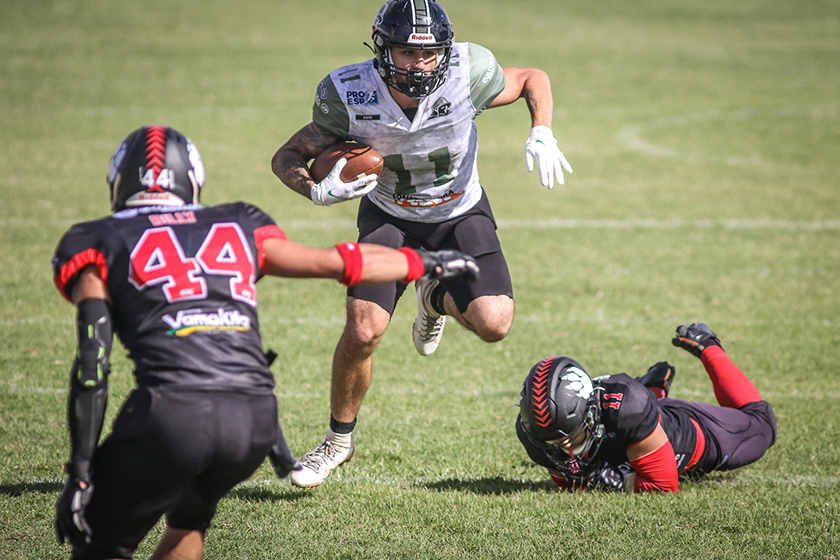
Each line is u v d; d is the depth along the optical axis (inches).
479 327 640.4
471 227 657.0
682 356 987.3
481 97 625.6
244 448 368.2
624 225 1630.2
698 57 3823.8
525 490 627.5
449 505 592.1
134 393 356.8
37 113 2440.9
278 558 510.6
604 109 2871.6
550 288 1248.8
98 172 1861.5
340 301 1181.1
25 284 1161.4
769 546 533.0
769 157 2282.2
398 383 885.8
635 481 616.4
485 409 819.4
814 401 845.2
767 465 695.1
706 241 1526.8
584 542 535.8
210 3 4207.7
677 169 2132.1
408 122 609.9
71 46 3351.4
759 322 1112.8
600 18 4613.7
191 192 397.1
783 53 3976.4
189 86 2888.8
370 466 682.8
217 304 365.7
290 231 1504.7
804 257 1432.1
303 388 858.8
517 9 4699.8
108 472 356.2
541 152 584.7
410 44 574.2
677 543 535.5
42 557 498.9
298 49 3508.9
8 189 1684.3
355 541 536.4
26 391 807.7
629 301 1195.3
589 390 576.4
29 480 614.9
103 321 351.9
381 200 659.4
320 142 629.6
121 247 361.4
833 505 600.4
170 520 410.3
